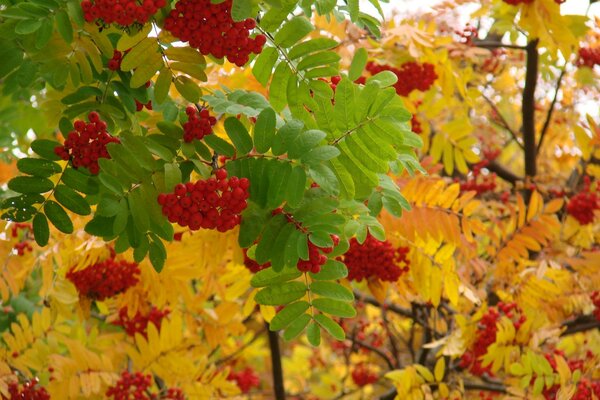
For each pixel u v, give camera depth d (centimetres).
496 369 161
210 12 99
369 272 144
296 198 98
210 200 98
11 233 150
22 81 112
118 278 151
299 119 102
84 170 103
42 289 148
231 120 100
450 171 193
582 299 174
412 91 185
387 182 110
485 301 166
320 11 104
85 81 108
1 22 105
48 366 151
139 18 98
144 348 156
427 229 141
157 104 112
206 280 167
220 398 161
